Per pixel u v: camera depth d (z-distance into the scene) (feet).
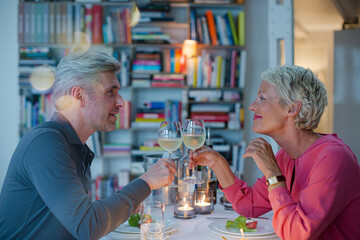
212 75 13.15
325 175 3.76
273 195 3.99
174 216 4.94
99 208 3.35
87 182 4.05
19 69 12.68
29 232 3.50
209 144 5.82
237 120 13.26
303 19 20.39
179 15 13.71
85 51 3.85
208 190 5.62
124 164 13.92
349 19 20.48
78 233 3.23
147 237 3.63
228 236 4.11
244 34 13.25
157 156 5.74
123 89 13.76
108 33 12.95
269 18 11.60
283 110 4.32
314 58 22.79
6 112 13.64
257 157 4.20
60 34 12.81
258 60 14.05
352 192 3.81
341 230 3.86
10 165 3.57
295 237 3.67
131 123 13.25
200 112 13.21
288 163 4.77
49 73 12.70
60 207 3.25
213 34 13.20
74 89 3.76
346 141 16.20
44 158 3.34
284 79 4.30
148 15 12.91
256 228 4.31
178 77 13.08
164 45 13.08
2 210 3.53
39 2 12.80
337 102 16.34
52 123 3.74
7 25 13.56
